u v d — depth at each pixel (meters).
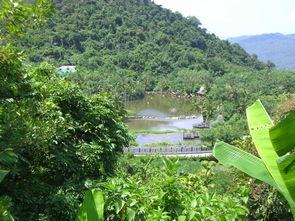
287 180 2.07
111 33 139.12
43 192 4.93
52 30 119.81
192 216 2.68
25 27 4.51
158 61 122.19
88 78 82.31
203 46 161.50
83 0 156.88
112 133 7.23
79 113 6.65
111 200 2.73
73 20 136.25
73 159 6.03
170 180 2.95
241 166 2.42
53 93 6.23
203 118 65.62
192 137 46.88
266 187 4.93
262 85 89.88
